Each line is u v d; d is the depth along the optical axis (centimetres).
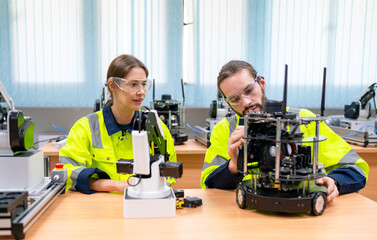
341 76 375
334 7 367
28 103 339
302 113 163
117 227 101
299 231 99
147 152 109
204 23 357
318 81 372
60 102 344
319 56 370
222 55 361
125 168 113
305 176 105
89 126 171
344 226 103
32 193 115
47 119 353
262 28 362
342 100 377
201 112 372
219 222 105
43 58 338
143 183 111
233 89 144
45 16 336
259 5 360
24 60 336
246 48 363
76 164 162
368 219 108
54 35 339
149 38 352
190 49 362
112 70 164
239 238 94
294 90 371
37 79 339
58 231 98
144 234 96
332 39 369
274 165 109
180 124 298
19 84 337
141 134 108
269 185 116
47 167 148
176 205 118
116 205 122
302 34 366
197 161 285
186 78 364
